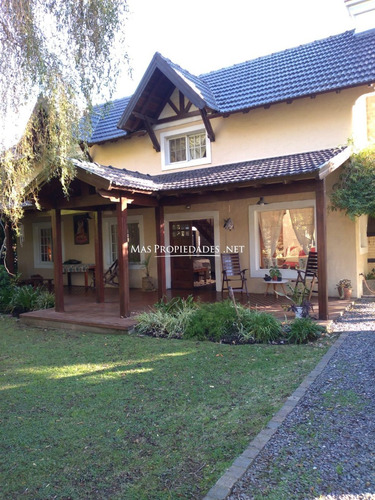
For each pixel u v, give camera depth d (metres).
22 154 6.90
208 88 11.40
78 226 14.91
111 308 9.45
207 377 4.91
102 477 2.92
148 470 2.98
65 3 6.37
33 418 3.99
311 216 10.07
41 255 16.28
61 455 3.25
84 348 6.66
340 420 3.56
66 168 7.00
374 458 2.95
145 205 8.91
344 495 2.56
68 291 13.39
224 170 9.39
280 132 9.85
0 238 12.75
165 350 6.20
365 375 4.61
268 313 7.28
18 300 10.27
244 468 2.88
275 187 7.63
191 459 3.09
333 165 7.50
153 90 11.03
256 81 10.72
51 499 2.69
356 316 7.70
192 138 11.48
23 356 6.37
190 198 8.72
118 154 12.73
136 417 3.90
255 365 5.24
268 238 10.79
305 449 3.12
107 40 6.81
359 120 9.87
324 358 5.30
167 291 12.08
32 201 8.59
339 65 9.41
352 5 10.53
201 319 7.00
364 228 10.77
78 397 4.50
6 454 3.30
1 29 6.16
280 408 3.88
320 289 7.12
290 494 2.59
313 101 9.41
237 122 10.46
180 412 3.96
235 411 3.91
